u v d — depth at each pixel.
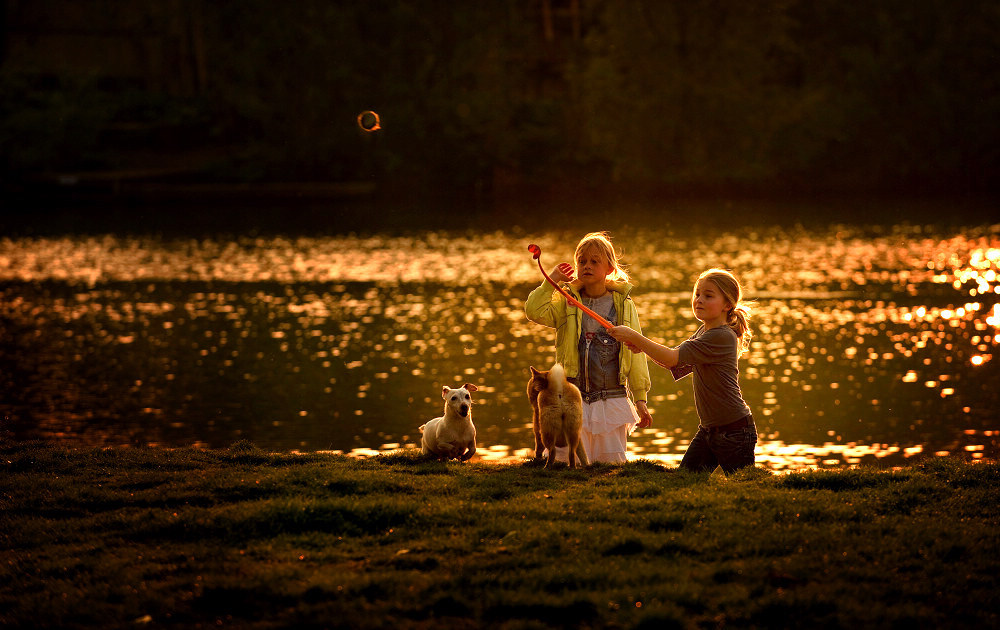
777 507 8.65
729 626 6.55
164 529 8.51
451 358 29.70
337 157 94.75
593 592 7.01
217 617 6.82
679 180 93.81
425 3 92.88
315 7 92.31
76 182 86.62
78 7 100.69
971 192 91.06
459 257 55.72
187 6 101.50
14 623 6.83
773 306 37.66
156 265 53.06
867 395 23.84
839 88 96.44
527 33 97.00
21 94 93.81
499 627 6.55
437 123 93.06
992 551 7.67
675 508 8.70
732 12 92.81
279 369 28.41
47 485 9.98
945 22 90.31
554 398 9.98
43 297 42.84
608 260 10.33
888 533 8.07
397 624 6.59
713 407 9.79
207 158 96.44
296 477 9.87
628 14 93.38
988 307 36.28
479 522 8.44
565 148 95.81
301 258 55.66
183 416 23.09
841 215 75.56
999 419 21.44
